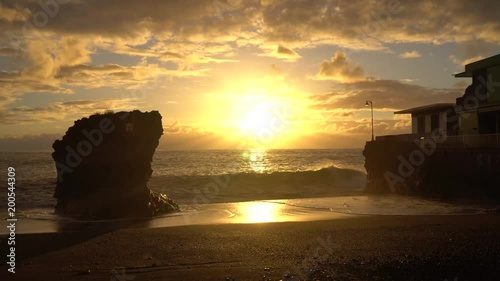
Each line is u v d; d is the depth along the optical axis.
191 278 14.81
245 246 19.66
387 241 19.92
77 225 28.70
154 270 15.87
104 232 24.33
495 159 35.38
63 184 36.31
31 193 46.50
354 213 32.16
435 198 40.56
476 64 44.50
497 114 41.19
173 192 48.91
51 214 34.12
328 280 14.34
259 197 45.31
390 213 31.97
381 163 48.72
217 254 18.17
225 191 50.34
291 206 37.03
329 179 60.50
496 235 20.89
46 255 18.34
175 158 143.50
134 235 22.77
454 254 17.00
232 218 30.50
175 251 18.83
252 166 103.75
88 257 17.92
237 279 14.66
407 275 14.69
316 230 23.47
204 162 120.50
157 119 38.00
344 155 168.50
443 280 14.30
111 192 34.81
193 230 24.12
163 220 30.66
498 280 14.34
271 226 25.28
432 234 21.42
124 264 16.73
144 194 34.75
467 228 23.08
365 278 14.48
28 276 15.25
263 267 16.03
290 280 14.47
